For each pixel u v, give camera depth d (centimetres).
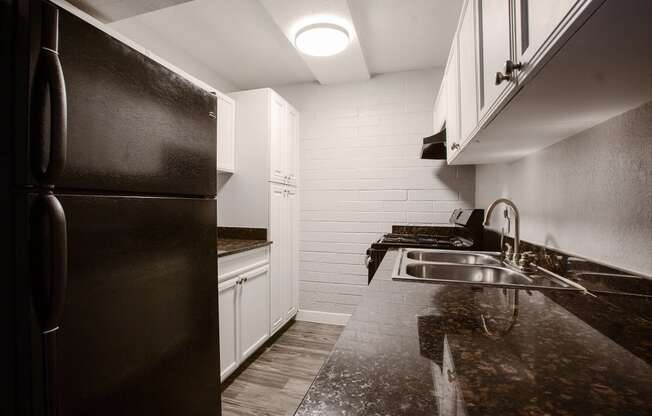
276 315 256
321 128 302
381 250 214
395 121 285
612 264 85
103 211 83
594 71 59
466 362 49
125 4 135
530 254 131
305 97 306
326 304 302
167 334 105
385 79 287
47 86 67
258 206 247
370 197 291
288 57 258
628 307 76
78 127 76
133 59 91
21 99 67
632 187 78
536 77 62
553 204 122
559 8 47
